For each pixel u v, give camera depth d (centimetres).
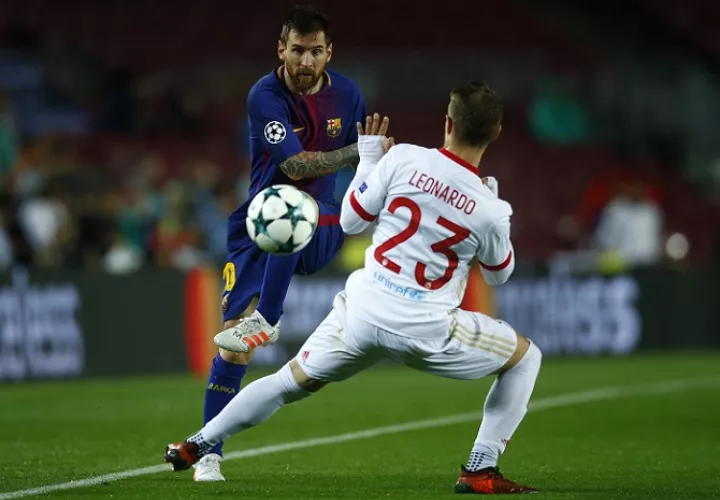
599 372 4497
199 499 1883
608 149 7919
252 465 2395
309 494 1941
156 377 4450
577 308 5081
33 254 5269
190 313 4544
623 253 6153
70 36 8319
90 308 4412
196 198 5631
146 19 8431
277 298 2041
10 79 7650
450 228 1819
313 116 2120
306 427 3069
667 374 4406
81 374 4381
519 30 8456
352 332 1847
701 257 7288
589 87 8231
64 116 7556
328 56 2075
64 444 2753
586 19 8488
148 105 7494
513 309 4978
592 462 2433
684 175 7888
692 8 8412
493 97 1823
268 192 1869
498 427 1912
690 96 8200
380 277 1841
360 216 1873
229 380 2139
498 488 1922
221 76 8188
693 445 2700
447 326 1834
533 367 1905
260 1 8594
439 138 7888
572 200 7494
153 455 2548
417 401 3688
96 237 5738
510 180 7519
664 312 5222
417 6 8556
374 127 1920
